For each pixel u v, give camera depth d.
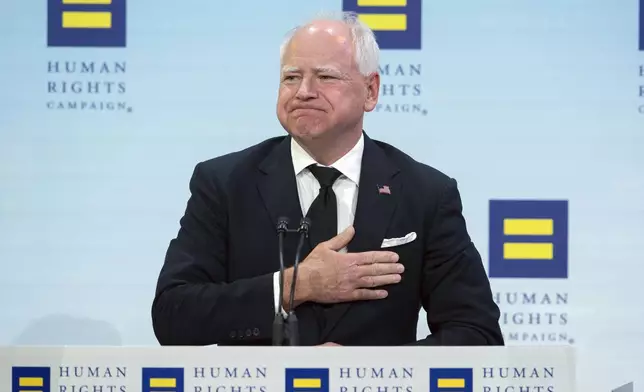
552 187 12.11
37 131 12.14
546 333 12.04
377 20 12.19
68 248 12.07
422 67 12.18
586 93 12.14
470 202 12.11
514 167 12.12
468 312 8.83
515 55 12.19
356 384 6.44
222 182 9.20
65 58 12.17
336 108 8.66
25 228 12.07
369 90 9.26
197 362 6.45
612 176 12.11
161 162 12.16
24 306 12.00
